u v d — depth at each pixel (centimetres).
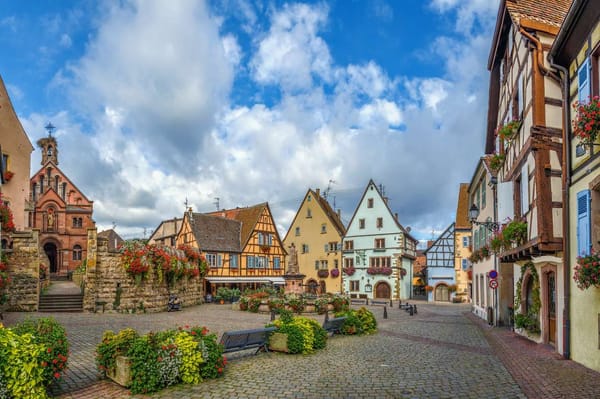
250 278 4569
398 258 5028
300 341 1209
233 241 4634
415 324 2134
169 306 2548
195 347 910
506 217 1570
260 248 4781
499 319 2053
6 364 670
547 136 1209
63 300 2272
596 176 966
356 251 5291
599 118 887
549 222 1177
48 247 4638
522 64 1395
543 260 1309
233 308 2811
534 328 1455
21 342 707
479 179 2608
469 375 985
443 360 1162
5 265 1972
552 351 1249
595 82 982
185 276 2892
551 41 1266
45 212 4538
